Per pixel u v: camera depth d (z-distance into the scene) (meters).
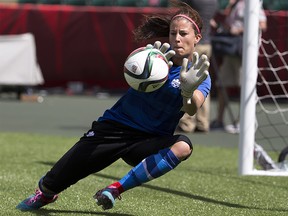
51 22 49.38
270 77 41.25
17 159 22.39
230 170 21.56
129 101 13.49
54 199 14.37
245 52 17.53
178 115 13.38
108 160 13.52
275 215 14.90
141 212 14.73
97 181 18.66
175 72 13.16
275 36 38.88
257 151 20.14
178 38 12.94
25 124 33.25
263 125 33.97
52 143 26.62
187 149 13.02
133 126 13.36
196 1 29.83
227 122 36.16
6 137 28.09
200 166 22.27
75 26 49.44
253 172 17.66
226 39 31.48
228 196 17.16
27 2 57.00
